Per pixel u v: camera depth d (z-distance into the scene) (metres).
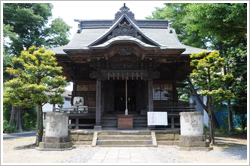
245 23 10.80
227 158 8.85
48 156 9.12
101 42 14.23
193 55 12.50
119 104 20.47
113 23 15.77
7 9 22.95
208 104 12.87
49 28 27.09
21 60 12.24
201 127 11.18
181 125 11.47
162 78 16.73
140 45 12.90
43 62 12.38
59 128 10.78
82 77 16.69
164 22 19.83
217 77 11.98
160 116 12.91
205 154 9.68
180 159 8.42
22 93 11.79
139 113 16.69
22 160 8.35
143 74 14.48
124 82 20.19
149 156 8.80
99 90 14.34
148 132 12.32
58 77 12.45
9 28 20.61
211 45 21.12
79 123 16.02
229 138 16.39
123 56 14.52
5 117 27.48
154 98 16.70
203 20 11.68
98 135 12.06
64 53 14.77
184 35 23.56
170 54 13.68
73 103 15.38
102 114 15.99
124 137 11.92
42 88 11.25
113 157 8.58
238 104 17.31
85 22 19.92
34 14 25.09
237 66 17.62
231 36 12.17
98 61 14.49
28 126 28.45
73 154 9.41
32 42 25.67
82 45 15.91
